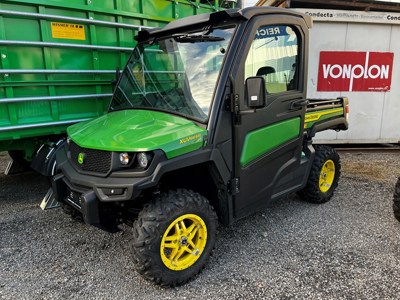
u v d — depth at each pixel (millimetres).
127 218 2785
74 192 2566
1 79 3262
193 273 2584
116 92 3471
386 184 4918
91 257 2967
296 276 2654
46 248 3109
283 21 2977
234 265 2816
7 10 3178
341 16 6387
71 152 2824
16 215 3805
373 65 6777
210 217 2646
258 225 3559
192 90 2762
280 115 3109
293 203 4168
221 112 2594
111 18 4031
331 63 6648
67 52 3713
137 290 2512
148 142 2291
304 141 3809
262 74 2889
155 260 2363
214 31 2816
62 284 2582
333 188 4258
